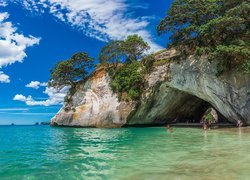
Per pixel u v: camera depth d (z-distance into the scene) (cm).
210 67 3447
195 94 3947
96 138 2756
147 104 4584
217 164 1177
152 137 2592
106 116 4862
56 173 1156
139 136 2775
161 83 4334
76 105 5438
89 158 1501
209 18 3450
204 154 1449
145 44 5103
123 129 4203
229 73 3206
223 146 1712
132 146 1948
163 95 4475
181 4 3525
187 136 2538
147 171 1116
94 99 5209
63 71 5422
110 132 3578
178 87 4109
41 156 1647
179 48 3822
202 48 3241
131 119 4691
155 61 4525
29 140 2831
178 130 3434
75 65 5519
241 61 2955
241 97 3161
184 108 5062
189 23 3538
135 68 4678
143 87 4559
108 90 5075
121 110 4694
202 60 3572
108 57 5141
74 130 4375
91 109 5131
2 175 1142
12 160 1515
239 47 2808
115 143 2214
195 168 1126
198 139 2208
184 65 3872
